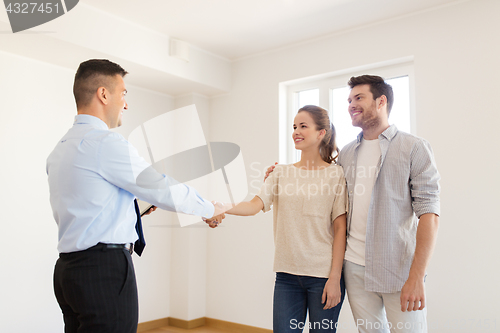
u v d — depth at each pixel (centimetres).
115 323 136
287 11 310
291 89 383
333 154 211
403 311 166
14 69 305
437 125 286
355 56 332
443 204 278
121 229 143
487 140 266
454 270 269
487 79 271
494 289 255
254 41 366
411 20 306
